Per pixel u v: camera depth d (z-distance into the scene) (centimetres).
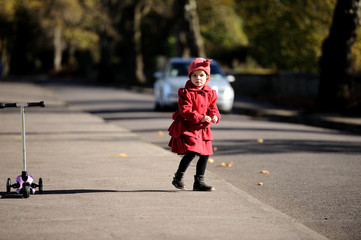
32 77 12344
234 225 966
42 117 3166
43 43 13262
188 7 6150
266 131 2633
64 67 13100
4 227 949
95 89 7019
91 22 9519
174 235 903
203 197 1187
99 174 1452
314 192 1339
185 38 6881
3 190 1257
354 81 3741
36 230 931
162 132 2566
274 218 1016
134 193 1225
